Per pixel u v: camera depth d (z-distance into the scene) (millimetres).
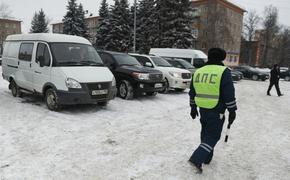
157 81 9984
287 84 24766
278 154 5125
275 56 72312
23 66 8453
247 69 28562
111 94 7656
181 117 7629
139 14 43844
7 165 4047
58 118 6648
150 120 7070
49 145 4898
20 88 8961
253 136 6207
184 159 4613
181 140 5594
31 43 8258
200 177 3992
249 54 71125
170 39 35594
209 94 3791
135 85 9570
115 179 3814
